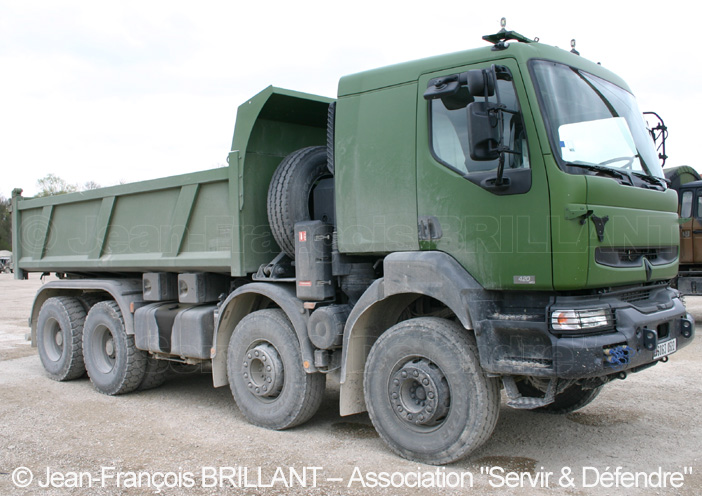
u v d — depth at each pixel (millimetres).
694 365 7984
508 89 4195
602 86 4793
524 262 4031
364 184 4848
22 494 4059
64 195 8070
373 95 4859
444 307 5078
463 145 4340
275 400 5469
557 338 3889
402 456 4613
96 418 6020
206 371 8203
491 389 4285
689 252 12289
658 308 4465
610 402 6238
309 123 6395
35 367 8922
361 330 4910
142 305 6984
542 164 3990
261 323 5535
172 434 5418
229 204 5895
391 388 4625
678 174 12508
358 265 5160
